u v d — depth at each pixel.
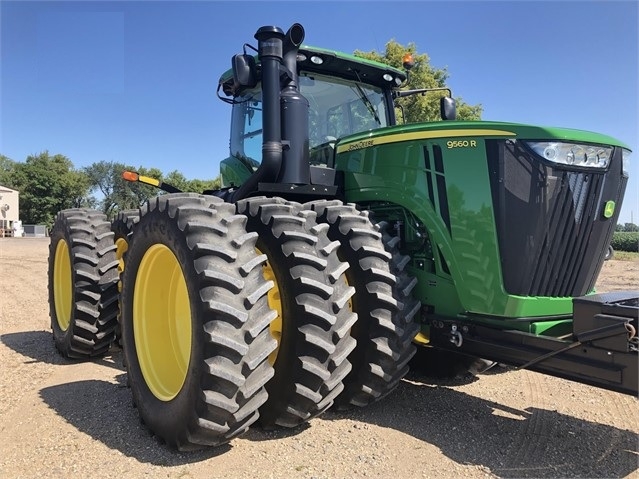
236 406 2.59
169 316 3.42
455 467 2.71
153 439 3.02
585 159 2.99
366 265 3.20
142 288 3.37
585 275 3.11
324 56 4.28
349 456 2.82
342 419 3.34
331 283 2.93
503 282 2.99
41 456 2.82
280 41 3.51
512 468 2.71
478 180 3.07
